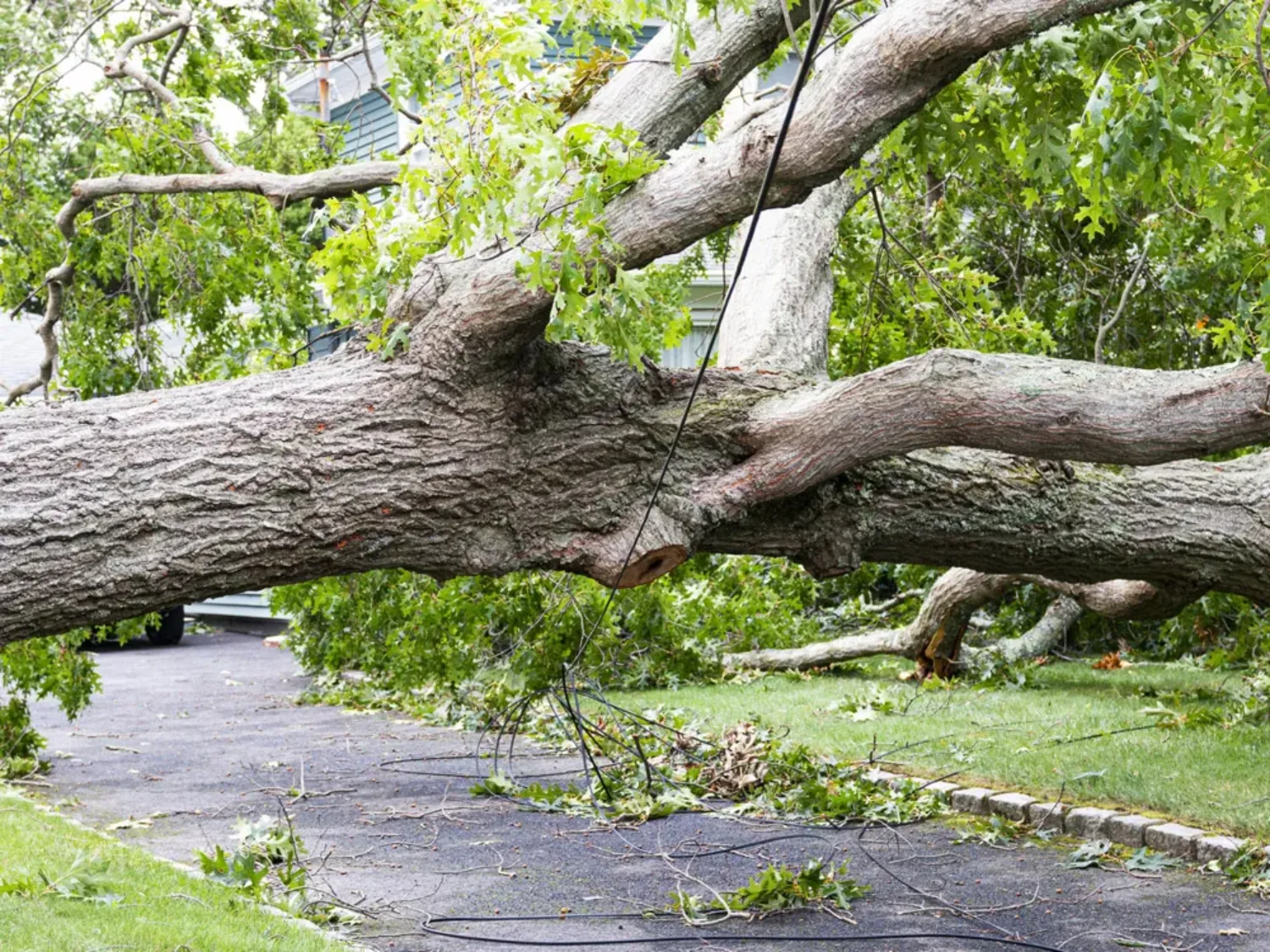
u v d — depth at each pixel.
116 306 8.85
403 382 4.27
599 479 4.56
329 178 6.29
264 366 8.01
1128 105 4.16
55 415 3.89
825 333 6.17
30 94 8.16
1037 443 4.55
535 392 4.45
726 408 4.75
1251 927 5.22
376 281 4.40
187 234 8.06
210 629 24.33
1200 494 5.69
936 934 5.23
